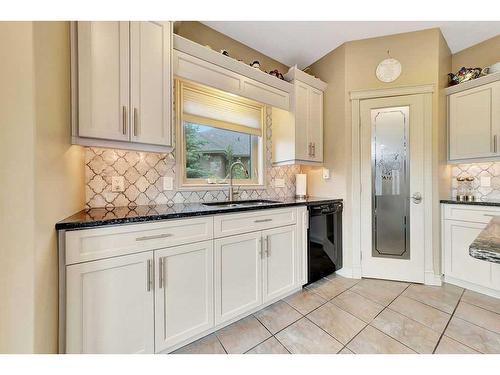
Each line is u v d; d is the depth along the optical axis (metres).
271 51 2.74
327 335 1.58
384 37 2.50
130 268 1.26
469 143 2.37
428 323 1.70
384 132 2.51
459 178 2.58
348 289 2.29
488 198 2.48
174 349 1.44
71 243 1.10
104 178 1.74
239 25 2.29
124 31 1.42
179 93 2.10
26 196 0.86
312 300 2.07
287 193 2.97
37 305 0.89
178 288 1.43
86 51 1.30
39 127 0.91
